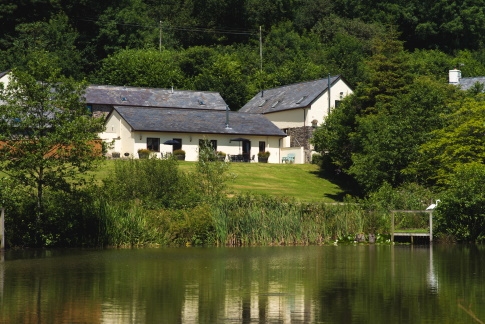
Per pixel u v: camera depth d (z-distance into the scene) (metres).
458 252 45.19
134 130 82.50
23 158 46.06
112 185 50.62
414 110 67.38
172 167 52.94
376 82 79.12
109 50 125.94
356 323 24.38
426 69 108.56
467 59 135.88
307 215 52.00
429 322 24.50
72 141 46.59
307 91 96.06
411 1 148.12
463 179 52.06
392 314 25.64
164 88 108.56
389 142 64.88
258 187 72.50
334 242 51.38
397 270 36.38
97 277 33.81
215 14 143.50
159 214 50.06
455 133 61.34
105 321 24.47
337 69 125.56
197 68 124.81
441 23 145.88
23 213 46.97
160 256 42.69
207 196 52.50
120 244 48.59
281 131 91.06
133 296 28.88
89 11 129.50
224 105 102.56
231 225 50.31
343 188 76.94
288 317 25.17
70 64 117.50
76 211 47.75
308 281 32.72
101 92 97.06
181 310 26.20
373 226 52.53
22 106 47.09
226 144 87.88
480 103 65.19
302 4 152.38
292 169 82.38
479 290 30.28
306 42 138.75
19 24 120.62
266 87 119.56
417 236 51.34
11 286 31.20
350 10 152.00
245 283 32.09
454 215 51.38
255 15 144.38
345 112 79.94
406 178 63.78
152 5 146.75
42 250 45.97
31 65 48.38
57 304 27.20
